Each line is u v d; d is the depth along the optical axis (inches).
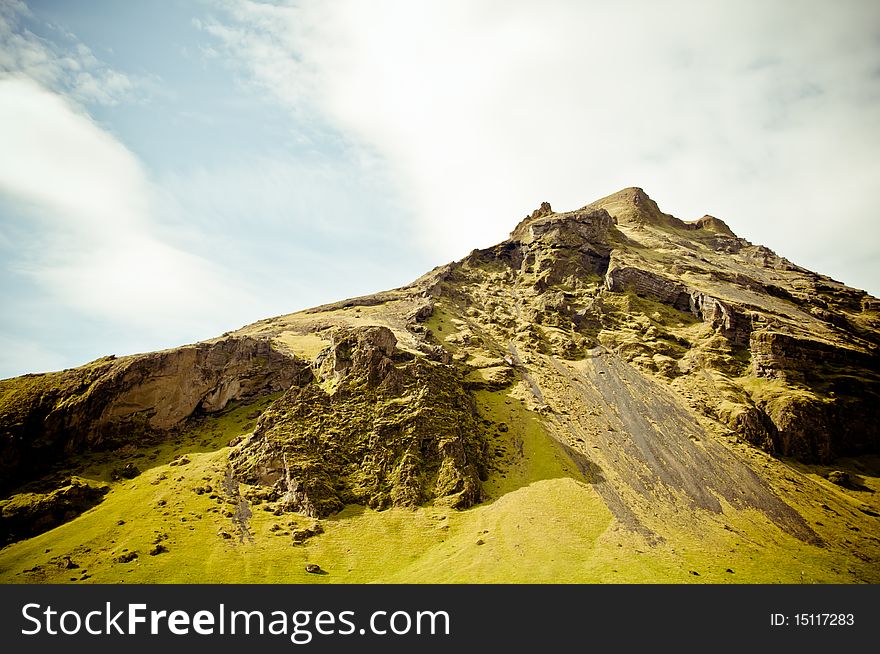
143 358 5861.2
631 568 3649.1
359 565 3863.2
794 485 5187.0
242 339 6688.0
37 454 5083.7
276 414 5418.3
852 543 4345.5
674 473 5201.8
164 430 5693.9
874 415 6471.5
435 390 5831.7
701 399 6505.9
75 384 5659.5
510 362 7450.8
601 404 6501.0
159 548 3870.6
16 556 3831.2
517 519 4372.5
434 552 4040.4
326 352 6501.0
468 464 5113.2
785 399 6205.7
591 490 4837.6
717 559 3905.0
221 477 4884.4
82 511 4483.3
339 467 4958.2
